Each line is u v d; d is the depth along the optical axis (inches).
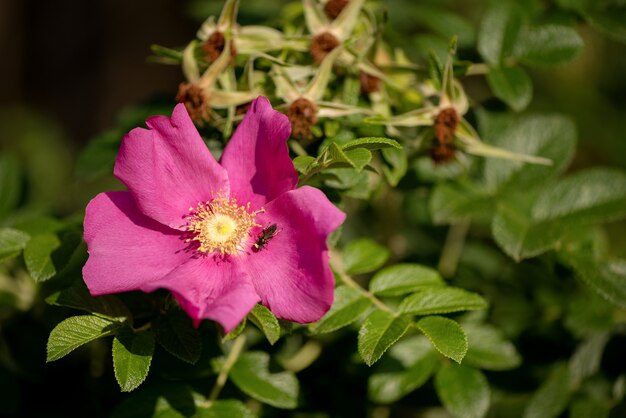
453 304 16.7
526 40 18.9
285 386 17.3
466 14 30.1
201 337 17.3
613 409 19.1
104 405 19.5
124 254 16.3
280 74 17.1
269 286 16.0
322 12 17.7
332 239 17.2
